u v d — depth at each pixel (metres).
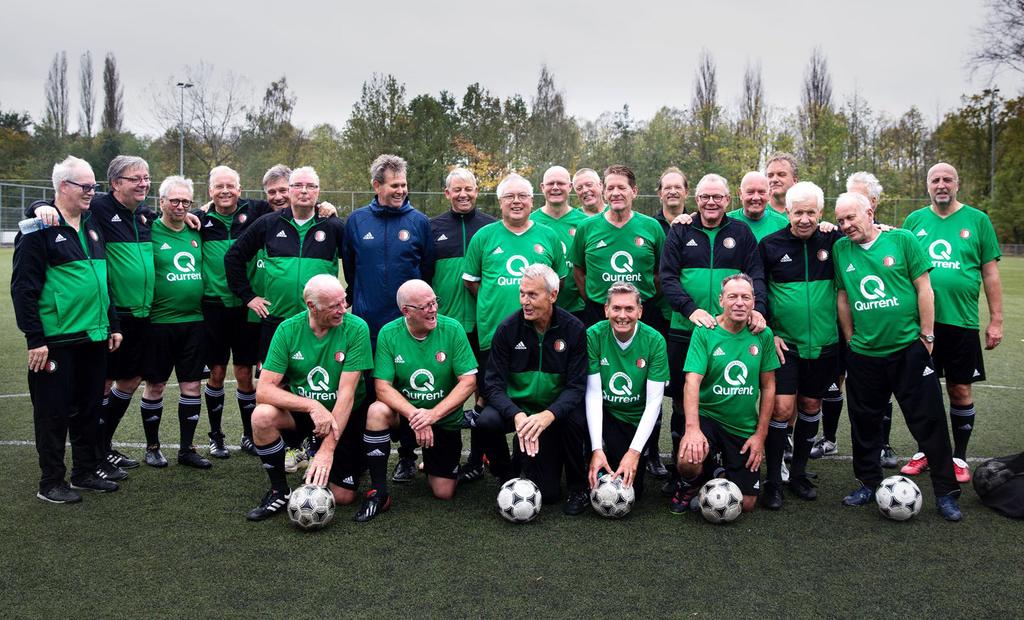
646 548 3.77
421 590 3.29
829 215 32.28
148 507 4.32
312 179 5.01
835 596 3.23
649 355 4.45
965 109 38.09
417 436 4.29
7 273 19.66
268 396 4.23
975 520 4.16
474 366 4.52
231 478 4.89
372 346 5.12
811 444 4.64
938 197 4.95
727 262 4.76
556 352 4.39
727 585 3.34
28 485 4.65
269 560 3.60
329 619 3.02
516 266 5.00
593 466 4.33
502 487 4.16
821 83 40.12
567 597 3.22
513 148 37.00
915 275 4.28
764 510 4.36
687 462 4.22
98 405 4.59
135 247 4.91
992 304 4.95
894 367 4.36
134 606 3.13
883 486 4.18
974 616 3.06
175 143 38.25
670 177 5.75
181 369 5.11
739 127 38.69
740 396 4.35
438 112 33.31
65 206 4.37
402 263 5.07
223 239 5.38
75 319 4.36
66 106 50.47
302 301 5.07
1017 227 36.75
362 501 4.55
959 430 4.89
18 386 7.52
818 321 4.54
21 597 3.20
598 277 5.23
